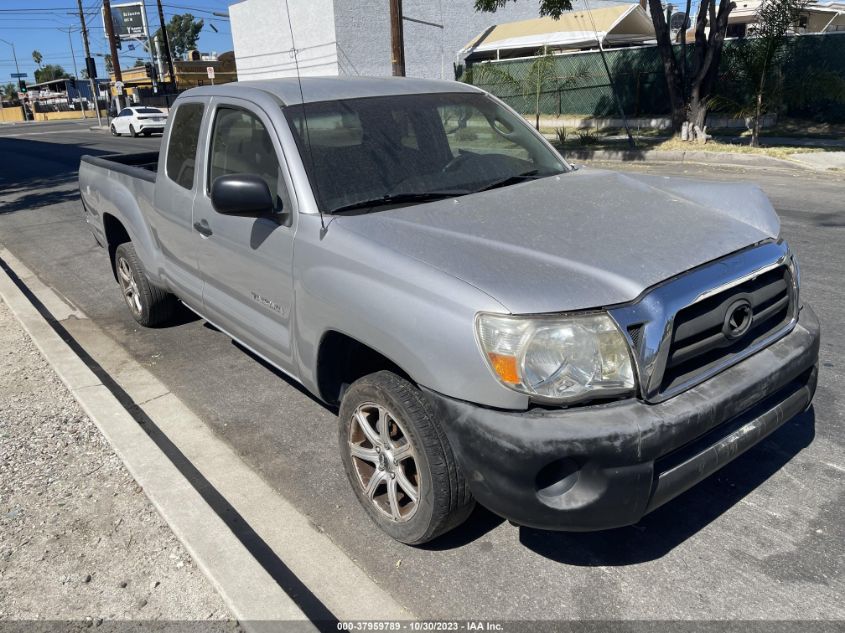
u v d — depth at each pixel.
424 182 3.55
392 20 18.53
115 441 3.89
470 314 2.48
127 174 5.32
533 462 2.38
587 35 23.78
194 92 4.43
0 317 6.33
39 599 2.83
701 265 2.71
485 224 3.03
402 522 2.96
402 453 2.88
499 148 4.05
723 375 2.70
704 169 13.32
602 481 2.39
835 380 4.32
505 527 3.18
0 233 10.38
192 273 4.51
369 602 2.75
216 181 3.28
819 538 2.98
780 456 3.57
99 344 5.59
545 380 2.39
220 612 2.71
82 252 8.85
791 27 14.88
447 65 29.77
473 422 2.49
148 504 3.39
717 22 14.94
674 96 16.27
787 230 7.80
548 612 2.66
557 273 2.58
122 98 41.06
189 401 4.53
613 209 3.21
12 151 25.69
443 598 2.76
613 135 19.00
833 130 16.83
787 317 3.04
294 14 28.72
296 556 3.02
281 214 3.42
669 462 2.52
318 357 3.25
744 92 18.08
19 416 4.36
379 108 3.81
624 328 2.43
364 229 3.05
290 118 3.55
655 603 2.68
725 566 2.85
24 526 3.28
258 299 3.71
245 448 3.94
